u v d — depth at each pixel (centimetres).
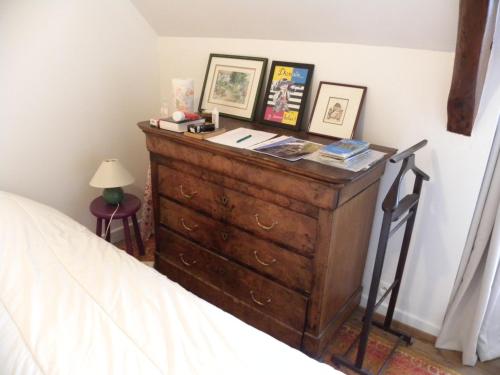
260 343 97
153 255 241
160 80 255
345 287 174
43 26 192
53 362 89
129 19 226
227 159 160
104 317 102
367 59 167
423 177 152
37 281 116
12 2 180
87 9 206
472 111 141
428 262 177
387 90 166
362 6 149
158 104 260
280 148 156
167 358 90
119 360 89
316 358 163
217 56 215
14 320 102
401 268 171
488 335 170
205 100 220
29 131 201
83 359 89
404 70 159
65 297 110
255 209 161
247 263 173
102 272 122
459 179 158
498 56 137
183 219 194
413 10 140
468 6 118
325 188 135
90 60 215
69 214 231
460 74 133
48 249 133
